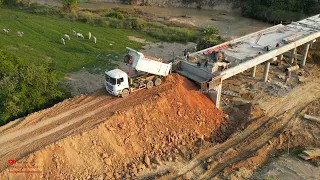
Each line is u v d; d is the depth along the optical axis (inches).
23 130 1114.7
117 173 1072.2
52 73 1395.2
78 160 1053.2
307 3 2913.4
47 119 1167.0
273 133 1296.8
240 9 3125.0
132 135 1159.6
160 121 1227.9
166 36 2272.4
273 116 1405.0
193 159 1156.5
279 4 2940.5
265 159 1181.7
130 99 1269.7
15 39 2054.6
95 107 1225.4
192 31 2407.7
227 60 1467.8
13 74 1277.1
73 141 1066.1
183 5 3272.6
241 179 1085.1
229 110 1424.7
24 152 1019.9
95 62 1827.0
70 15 2566.4
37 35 2151.8
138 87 1323.8
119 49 2034.9
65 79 1616.6
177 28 2459.4
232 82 1688.0
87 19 2506.2
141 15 2893.7
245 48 1653.5
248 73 1791.3
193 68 1448.1
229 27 2753.4
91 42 2111.2
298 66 1834.4
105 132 1120.8
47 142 1051.3
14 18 2468.0
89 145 1085.1
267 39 1758.1
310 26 1918.1
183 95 1330.0
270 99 1539.1
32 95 1259.8
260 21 2950.3
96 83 1600.6
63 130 1106.1
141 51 2042.3
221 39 2346.2
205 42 1963.6
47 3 3149.6
